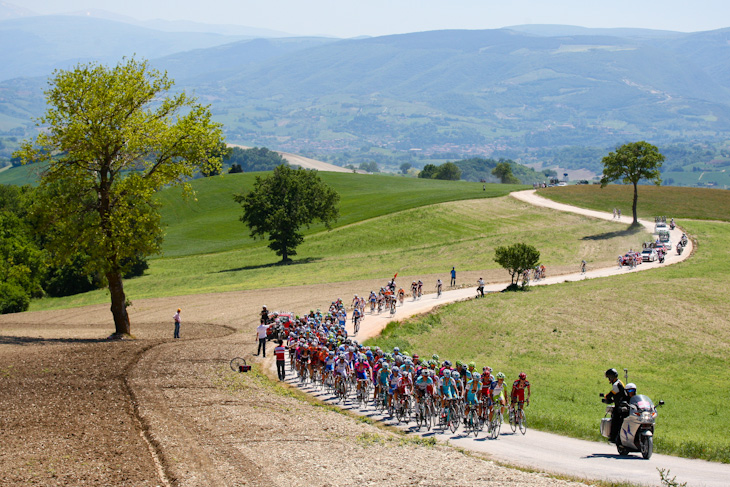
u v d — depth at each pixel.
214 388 25.80
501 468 17.05
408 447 19.00
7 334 42.28
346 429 20.89
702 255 78.25
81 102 36.53
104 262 36.78
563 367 39.97
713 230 94.19
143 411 21.41
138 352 31.81
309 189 94.00
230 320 49.97
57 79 36.31
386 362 24.14
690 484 16.03
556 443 20.67
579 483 15.86
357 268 81.00
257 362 33.28
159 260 101.56
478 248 88.06
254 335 42.47
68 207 36.97
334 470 16.42
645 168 98.75
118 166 38.53
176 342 37.09
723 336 45.97
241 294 65.06
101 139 35.94
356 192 154.38
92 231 36.25
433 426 22.53
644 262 77.62
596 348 44.06
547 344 45.00
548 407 28.59
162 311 56.28
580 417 26.20
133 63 38.28
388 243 98.25
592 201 121.00
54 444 17.47
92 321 52.81
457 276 71.44
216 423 20.58
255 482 15.34
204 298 63.41
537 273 69.12
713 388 35.16
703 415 28.88
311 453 17.86
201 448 17.88
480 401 21.48
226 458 17.11
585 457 18.88
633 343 44.94
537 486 15.42
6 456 16.28
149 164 39.88
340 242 101.38
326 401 26.08
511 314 52.31
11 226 76.06
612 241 89.19
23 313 60.00
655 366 40.38
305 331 31.95
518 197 127.31
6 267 69.81
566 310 53.03
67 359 28.88
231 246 110.25
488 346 44.81
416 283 60.69
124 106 37.44
